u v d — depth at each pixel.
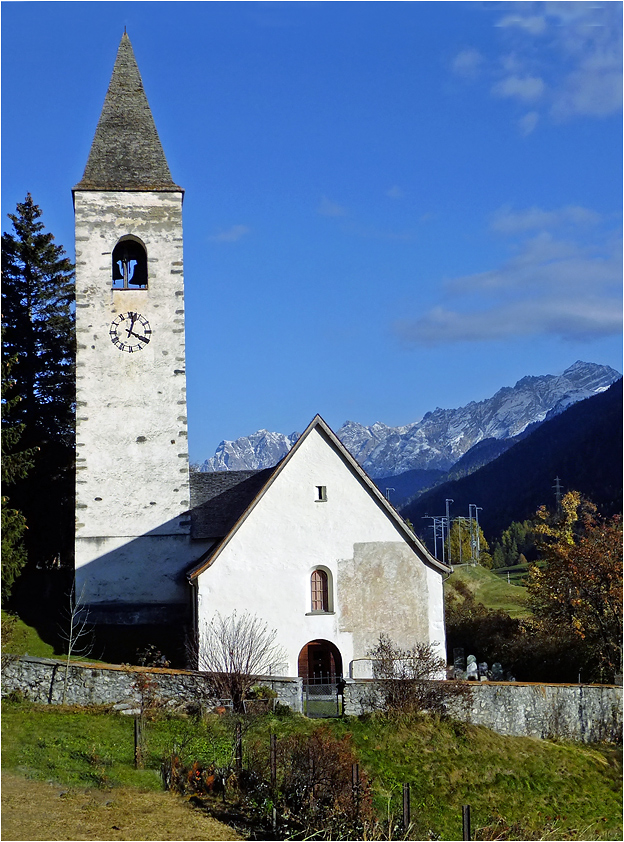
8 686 32.38
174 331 44.44
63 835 21.97
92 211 44.62
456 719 33.84
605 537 47.09
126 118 46.31
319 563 39.00
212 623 38.12
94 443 43.69
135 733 27.77
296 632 38.50
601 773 33.44
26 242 55.59
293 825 23.59
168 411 44.09
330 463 39.56
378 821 24.47
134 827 22.83
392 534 39.44
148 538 43.44
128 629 42.47
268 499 39.12
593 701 36.94
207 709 32.22
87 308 44.19
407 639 39.00
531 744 34.19
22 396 52.09
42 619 43.34
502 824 28.91
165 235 44.91
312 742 26.12
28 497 50.03
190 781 25.81
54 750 27.88
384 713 33.12
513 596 76.81
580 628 44.09
